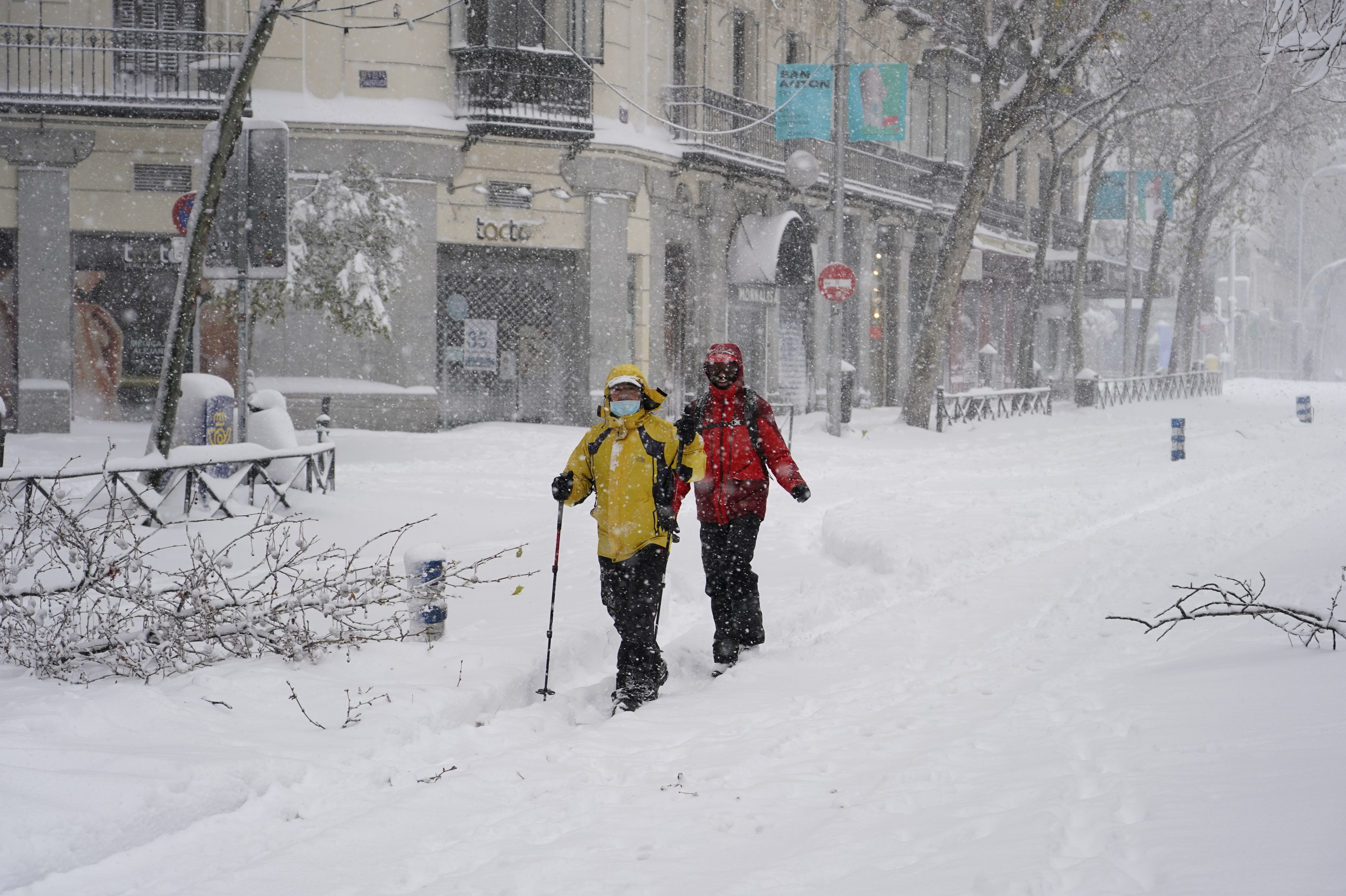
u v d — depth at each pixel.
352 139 21.47
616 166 23.52
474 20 21.97
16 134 20.45
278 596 5.75
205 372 21.34
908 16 32.69
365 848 3.59
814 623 7.34
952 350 39.28
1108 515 12.18
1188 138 40.09
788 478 6.34
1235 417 32.03
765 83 28.11
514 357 23.69
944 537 9.69
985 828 3.29
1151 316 70.19
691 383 26.38
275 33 21.11
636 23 24.23
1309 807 2.99
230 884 3.31
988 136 25.02
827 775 4.08
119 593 5.41
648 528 5.76
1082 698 4.78
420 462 17.14
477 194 22.48
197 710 4.73
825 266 30.89
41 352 20.69
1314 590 6.94
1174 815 3.13
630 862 3.32
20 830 3.42
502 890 3.16
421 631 6.25
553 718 5.27
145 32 20.09
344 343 21.69
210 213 10.76
